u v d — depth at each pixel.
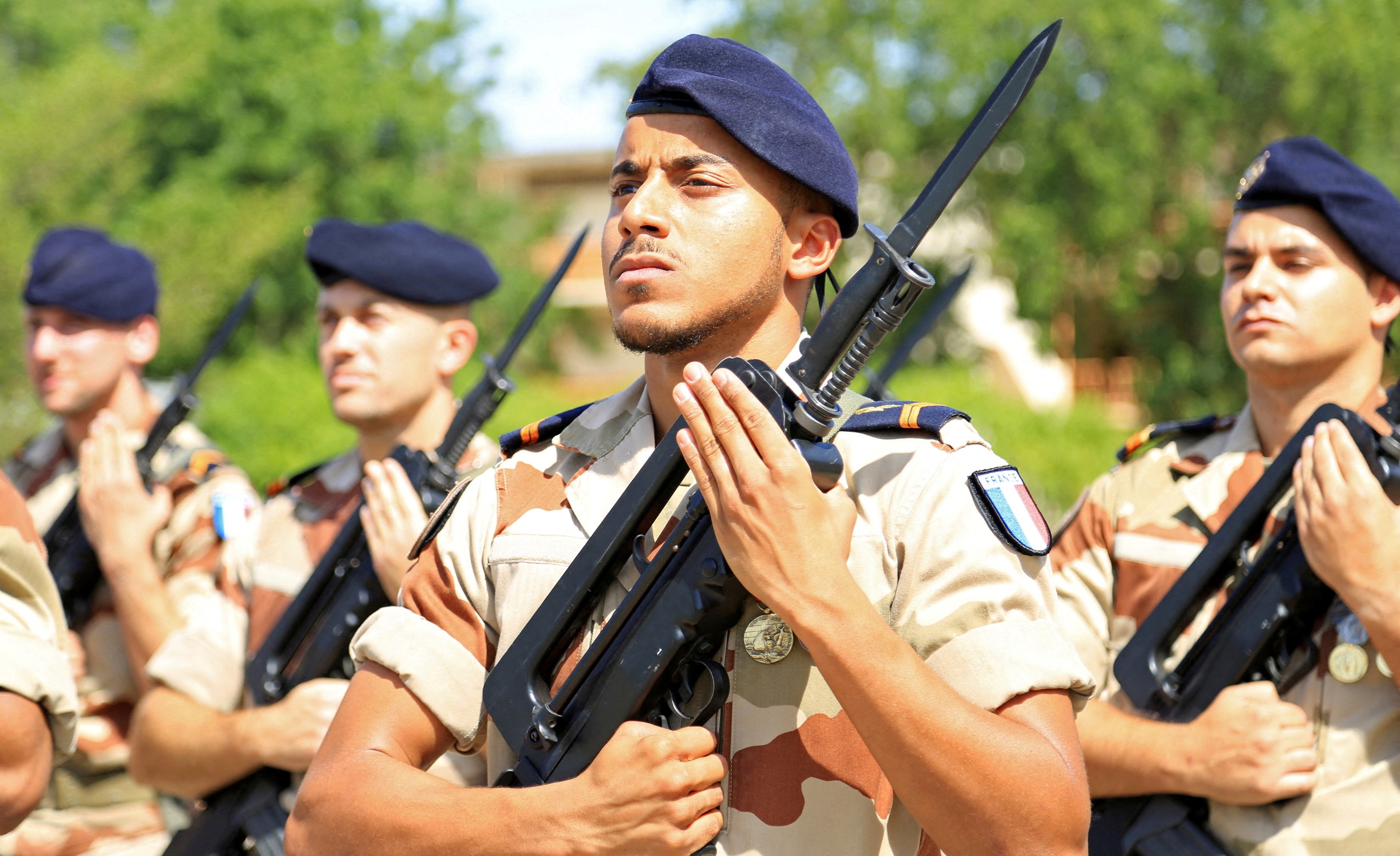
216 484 3.74
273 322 18.36
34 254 4.24
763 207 1.82
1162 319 19.91
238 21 19.53
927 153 19.56
